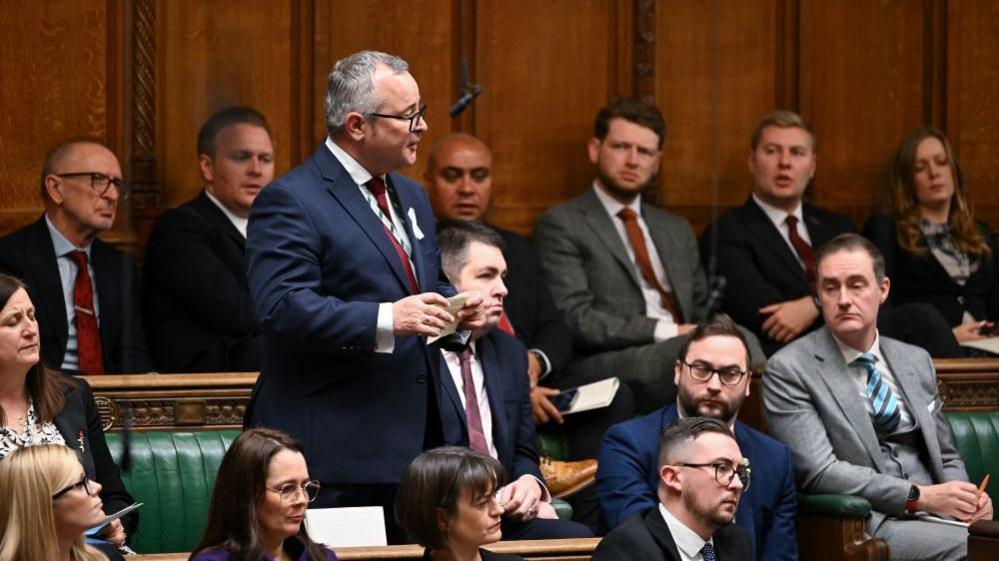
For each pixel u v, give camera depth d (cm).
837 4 1560
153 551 1016
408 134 876
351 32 1430
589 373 1273
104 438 953
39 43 1335
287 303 842
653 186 1508
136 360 1186
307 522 855
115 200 1193
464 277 1004
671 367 1238
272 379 885
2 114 1328
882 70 1573
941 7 1586
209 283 1178
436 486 813
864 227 1473
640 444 1034
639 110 1390
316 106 1412
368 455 870
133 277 1205
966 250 1446
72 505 773
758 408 1135
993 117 1605
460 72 1466
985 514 1072
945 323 1326
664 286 1390
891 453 1121
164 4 1361
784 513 1041
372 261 873
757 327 1382
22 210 1330
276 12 1401
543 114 1492
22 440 899
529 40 1488
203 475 1036
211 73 1379
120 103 1350
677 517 903
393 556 824
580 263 1370
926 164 1454
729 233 1412
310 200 872
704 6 1527
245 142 1212
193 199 1256
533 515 977
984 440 1194
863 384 1128
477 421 1002
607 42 1508
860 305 1115
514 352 1039
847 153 1569
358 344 834
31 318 908
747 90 1541
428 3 1457
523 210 1485
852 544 1035
